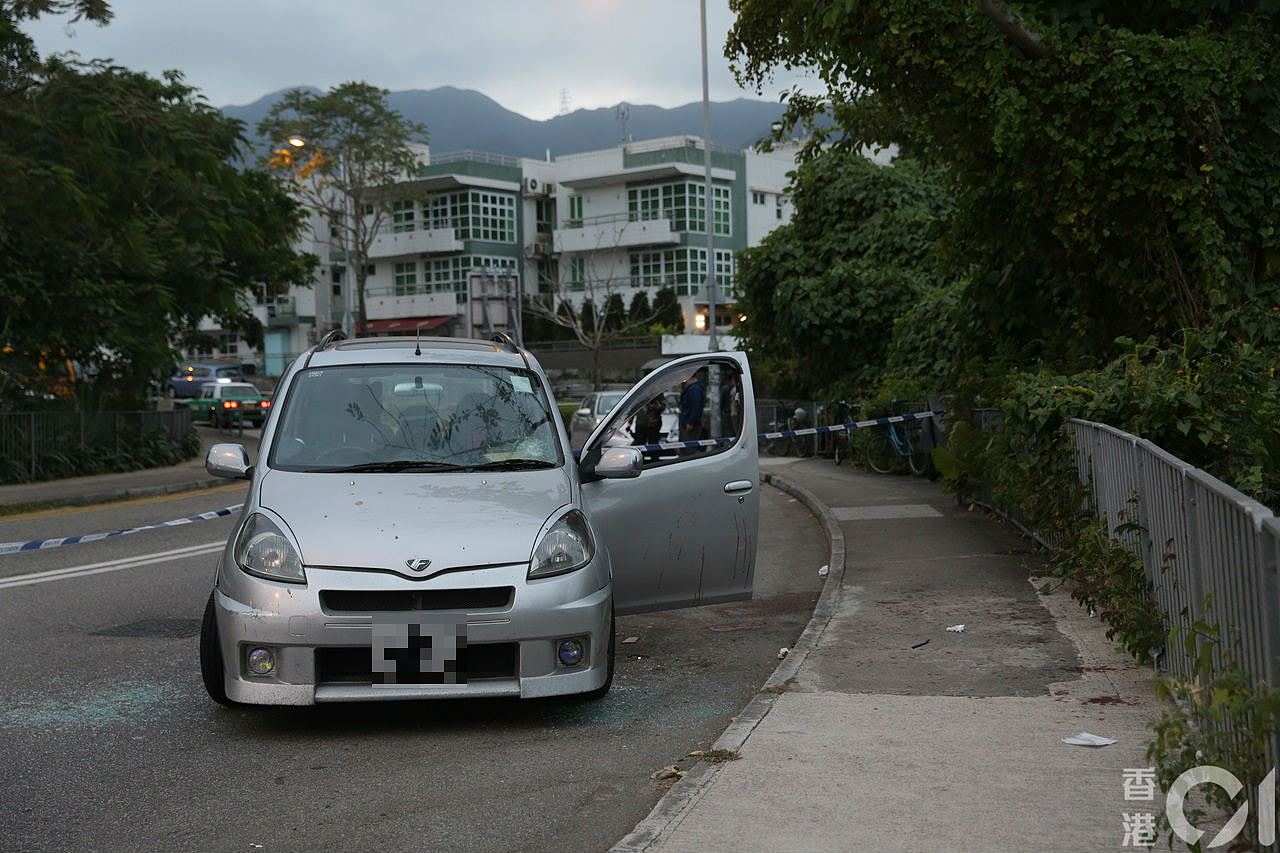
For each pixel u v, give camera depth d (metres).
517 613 5.94
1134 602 6.36
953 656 7.04
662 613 9.52
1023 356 13.71
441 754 5.77
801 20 12.98
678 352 66.19
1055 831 4.27
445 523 6.17
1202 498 4.82
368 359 7.66
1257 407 7.98
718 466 7.86
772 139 16.30
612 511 7.54
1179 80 10.91
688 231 75.06
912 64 11.50
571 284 76.44
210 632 6.27
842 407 25.58
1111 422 8.38
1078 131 11.27
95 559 12.65
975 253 14.04
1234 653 4.18
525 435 7.23
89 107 19.27
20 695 6.98
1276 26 11.51
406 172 67.75
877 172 29.03
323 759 5.72
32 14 18.23
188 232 21.16
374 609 5.88
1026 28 11.08
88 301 25.47
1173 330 11.59
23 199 19.22
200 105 33.06
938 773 4.94
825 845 4.21
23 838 4.73
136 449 28.91
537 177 80.94
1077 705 5.90
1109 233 11.38
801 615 9.40
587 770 5.49
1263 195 11.34
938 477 18.91
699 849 4.20
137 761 5.73
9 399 25.97
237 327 39.25
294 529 6.11
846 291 27.19
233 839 4.70
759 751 5.30
